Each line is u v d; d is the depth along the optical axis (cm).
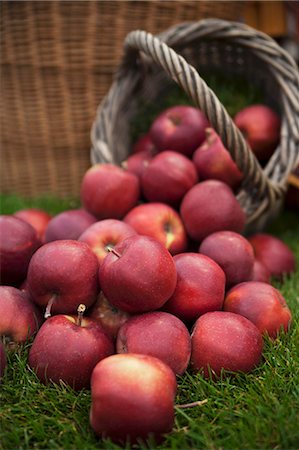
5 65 110
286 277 91
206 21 97
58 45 105
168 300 66
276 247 92
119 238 71
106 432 54
